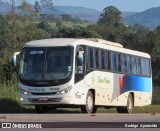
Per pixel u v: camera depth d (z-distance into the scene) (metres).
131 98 35.62
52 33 123.69
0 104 32.75
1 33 77.62
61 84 27.55
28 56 28.41
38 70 28.02
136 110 39.00
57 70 27.83
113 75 32.50
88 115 26.53
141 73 37.19
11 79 37.25
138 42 100.81
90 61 29.33
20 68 28.42
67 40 28.50
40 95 27.70
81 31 99.88
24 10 75.94
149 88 38.75
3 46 75.56
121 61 33.84
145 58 38.22
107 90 31.56
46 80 27.69
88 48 29.25
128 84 34.81
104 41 32.03
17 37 75.56
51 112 31.73
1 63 37.97
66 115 25.92
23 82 28.06
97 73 30.11
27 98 27.92
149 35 102.12
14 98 34.25
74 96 27.70
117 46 33.88
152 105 46.66
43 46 28.33
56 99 27.53
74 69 27.84
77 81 27.95
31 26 76.31
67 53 27.97
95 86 29.81
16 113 29.27
